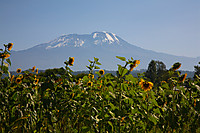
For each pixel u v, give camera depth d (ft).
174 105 17.54
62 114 16.71
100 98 15.40
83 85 17.71
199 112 18.17
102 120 14.30
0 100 15.93
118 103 14.52
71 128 18.57
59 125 18.45
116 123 15.44
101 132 14.96
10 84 17.61
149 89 15.49
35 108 15.89
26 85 17.39
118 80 14.60
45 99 15.55
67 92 17.13
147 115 15.19
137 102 15.88
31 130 15.30
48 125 15.66
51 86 15.76
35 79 17.71
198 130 19.57
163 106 18.01
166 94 17.79
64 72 16.99
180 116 18.12
